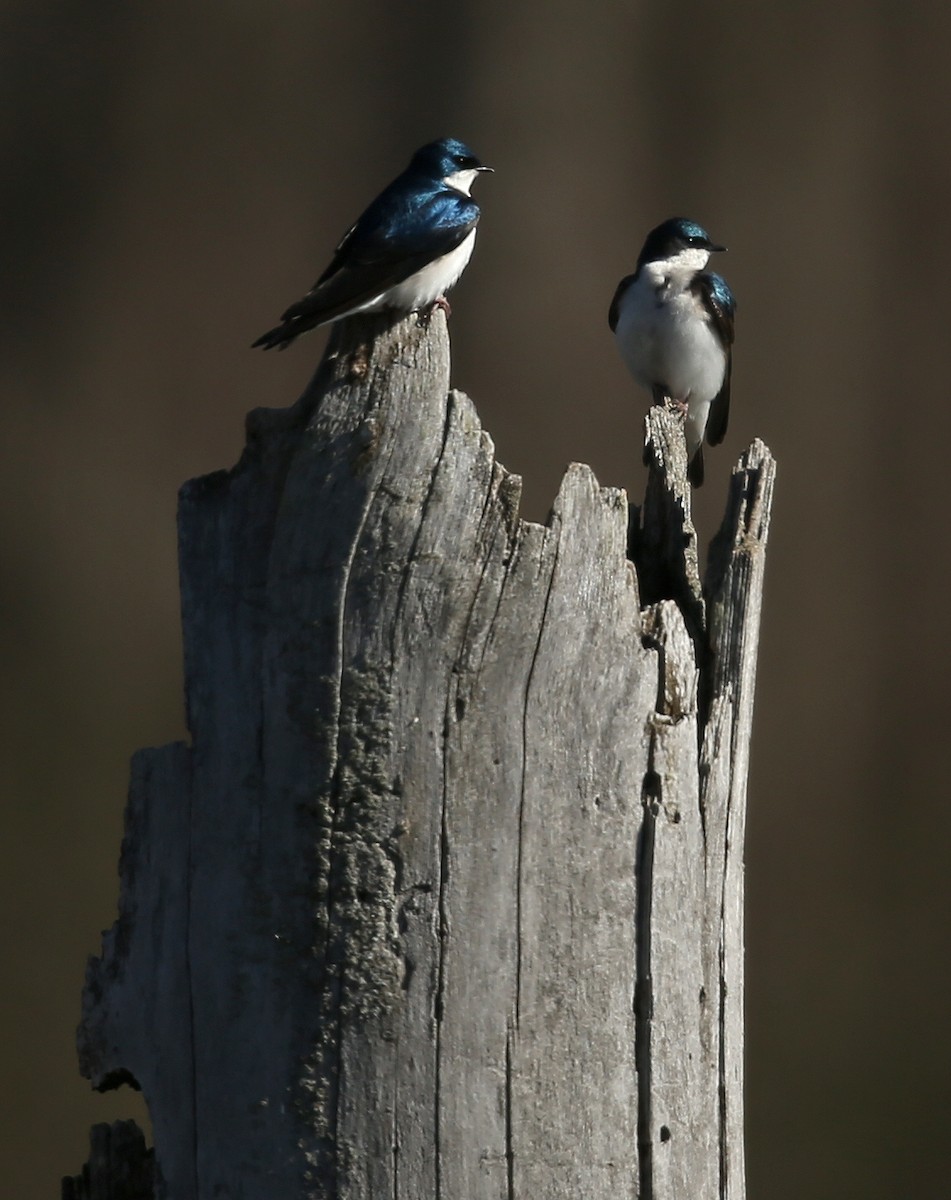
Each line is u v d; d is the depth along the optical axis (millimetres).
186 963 4730
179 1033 4727
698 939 4832
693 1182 4785
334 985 4531
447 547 4559
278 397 19078
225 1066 4637
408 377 4629
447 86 19047
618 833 4664
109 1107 13820
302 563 4629
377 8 19312
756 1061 14375
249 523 4738
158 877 4820
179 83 19359
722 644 5219
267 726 4645
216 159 19344
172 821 4801
